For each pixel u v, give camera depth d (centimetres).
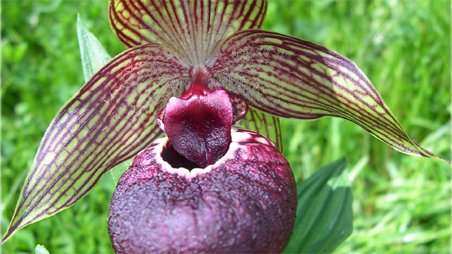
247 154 24
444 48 43
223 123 25
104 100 25
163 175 24
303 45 25
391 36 44
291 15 48
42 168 25
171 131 25
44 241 35
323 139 41
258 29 25
